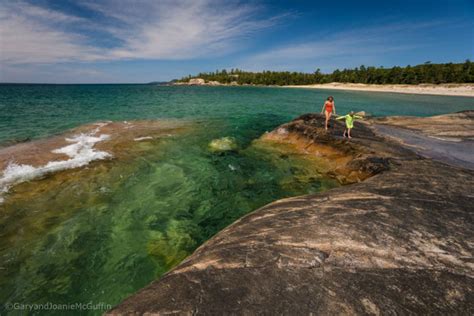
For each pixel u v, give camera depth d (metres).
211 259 3.78
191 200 8.27
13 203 7.47
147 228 6.74
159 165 11.06
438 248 3.87
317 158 12.20
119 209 7.55
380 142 12.09
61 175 9.45
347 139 12.44
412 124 17.50
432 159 9.70
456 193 6.00
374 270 3.40
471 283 3.17
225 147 13.80
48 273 5.16
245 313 2.78
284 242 4.09
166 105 34.06
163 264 5.51
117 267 5.39
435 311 2.78
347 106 38.53
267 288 3.12
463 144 12.22
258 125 20.30
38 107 27.98
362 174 9.30
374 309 2.81
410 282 3.18
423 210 5.10
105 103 35.12
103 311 4.43
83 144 13.27
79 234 6.36
